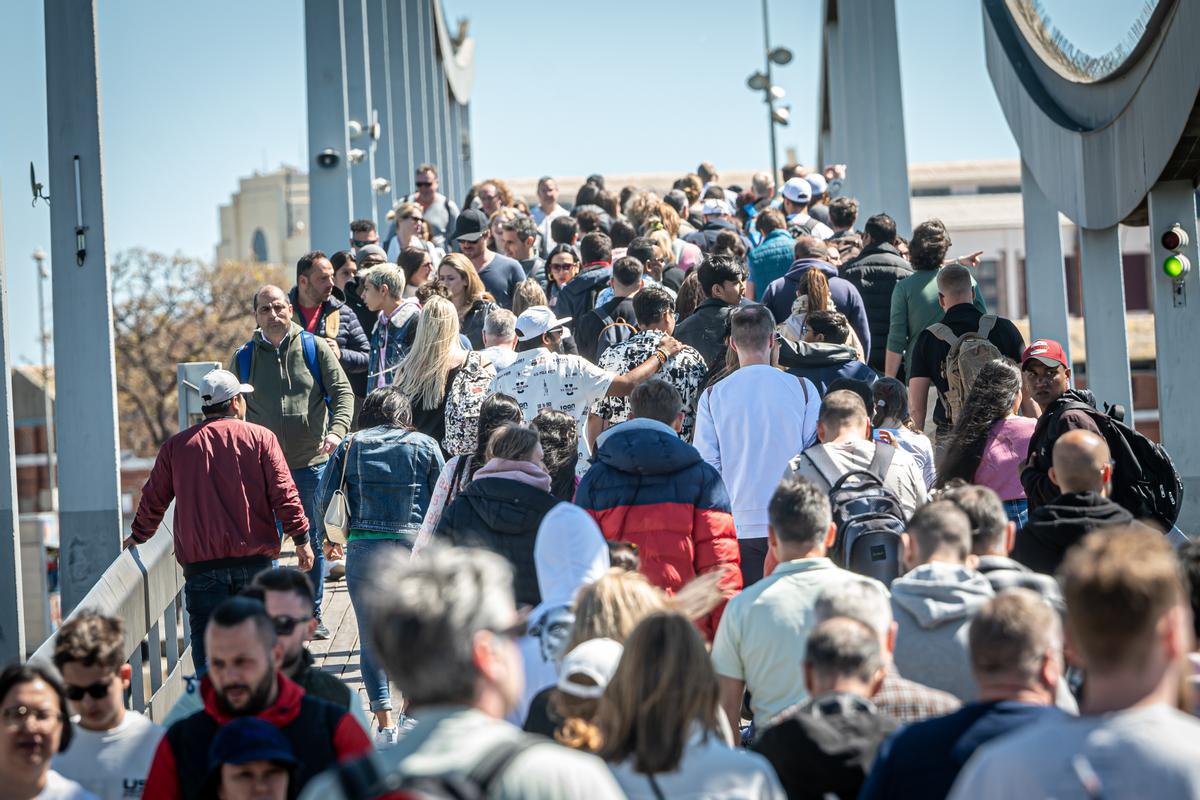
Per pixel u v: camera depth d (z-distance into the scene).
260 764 11.06
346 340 30.64
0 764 11.72
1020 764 7.77
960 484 17.52
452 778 7.36
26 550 152.50
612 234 36.00
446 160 108.19
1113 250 41.72
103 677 12.75
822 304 24.33
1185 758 7.53
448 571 7.96
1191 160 33.19
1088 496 15.23
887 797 9.69
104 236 27.47
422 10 93.25
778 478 19.19
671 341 21.56
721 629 13.73
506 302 33.44
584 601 12.18
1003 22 51.97
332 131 49.62
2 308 25.53
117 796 12.69
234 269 168.62
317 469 25.12
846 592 11.62
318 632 25.08
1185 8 31.25
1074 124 43.38
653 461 16.72
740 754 10.13
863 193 64.25
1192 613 11.56
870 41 58.38
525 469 17.27
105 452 27.34
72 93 27.38
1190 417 33.72
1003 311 190.12
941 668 12.48
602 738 10.18
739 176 119.06
